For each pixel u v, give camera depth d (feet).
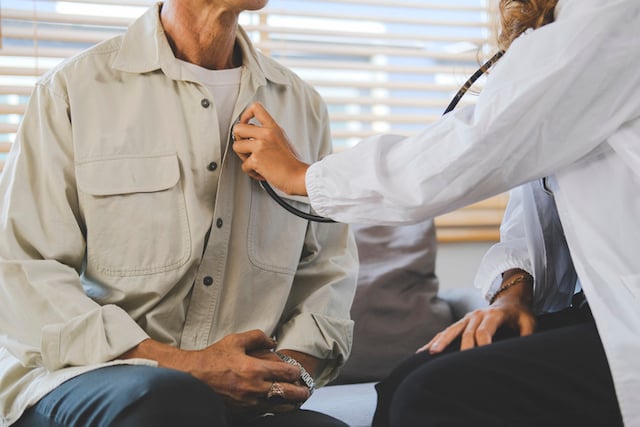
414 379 3.71
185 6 5.00
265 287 5.19
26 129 4.87
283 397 4.50
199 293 4.99
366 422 5.91
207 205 5.00
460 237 9.37
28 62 8.11
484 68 4.44
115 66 4.96
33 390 4.40
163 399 3.68
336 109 9.49
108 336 4.39
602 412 3.52
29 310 4.49
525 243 4.95
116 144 4.85
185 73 5.00
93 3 8.23
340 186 4.22
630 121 3.79
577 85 3.70
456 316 8.18
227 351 4.45
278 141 4.73
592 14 3.70
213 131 4.99
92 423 3.80
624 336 3.56
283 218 5.24
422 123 9.62
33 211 4.70
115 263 4.82
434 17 9.52
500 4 4.33
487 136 3.78
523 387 3.56
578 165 3.93
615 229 3.79
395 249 8.18
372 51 9.28
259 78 5.24
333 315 5.36
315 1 9.12
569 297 4.89
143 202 4.83
